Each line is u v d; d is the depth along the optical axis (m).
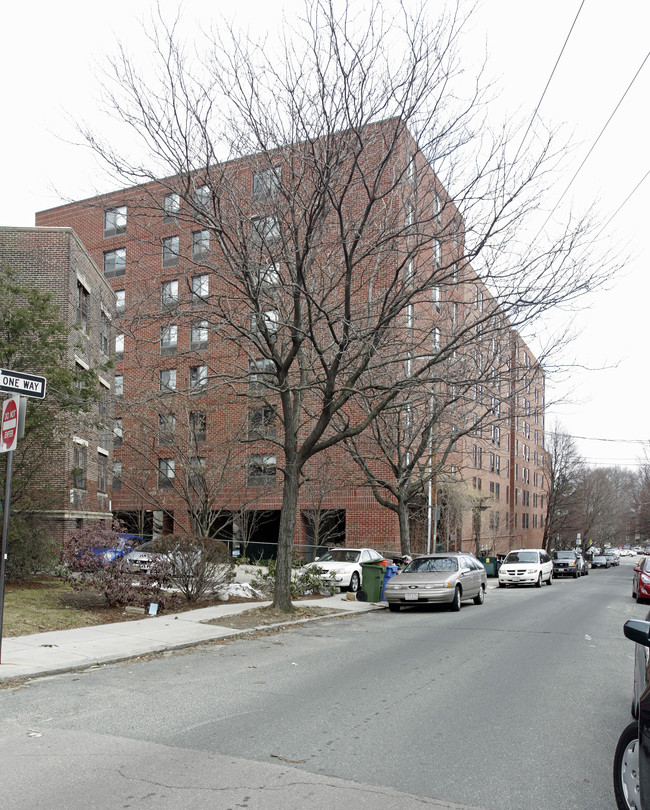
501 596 24.05
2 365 16.44
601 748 5.86
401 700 7.39
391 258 20.48
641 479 80.00
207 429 26.53
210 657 9.98
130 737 5.91
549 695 7.78
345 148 13.84
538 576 31.45
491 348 21.00
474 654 10.48
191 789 4.71
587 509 70.88
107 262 34.34
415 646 11.23
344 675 8.72
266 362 23.11
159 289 17.69
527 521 61.91
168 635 11.35
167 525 35.91
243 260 13.62
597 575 51.00
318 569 20.53
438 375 19.39
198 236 24.83
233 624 13.01
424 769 5.23
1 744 5.68
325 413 15.17
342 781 4.94
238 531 33.94
